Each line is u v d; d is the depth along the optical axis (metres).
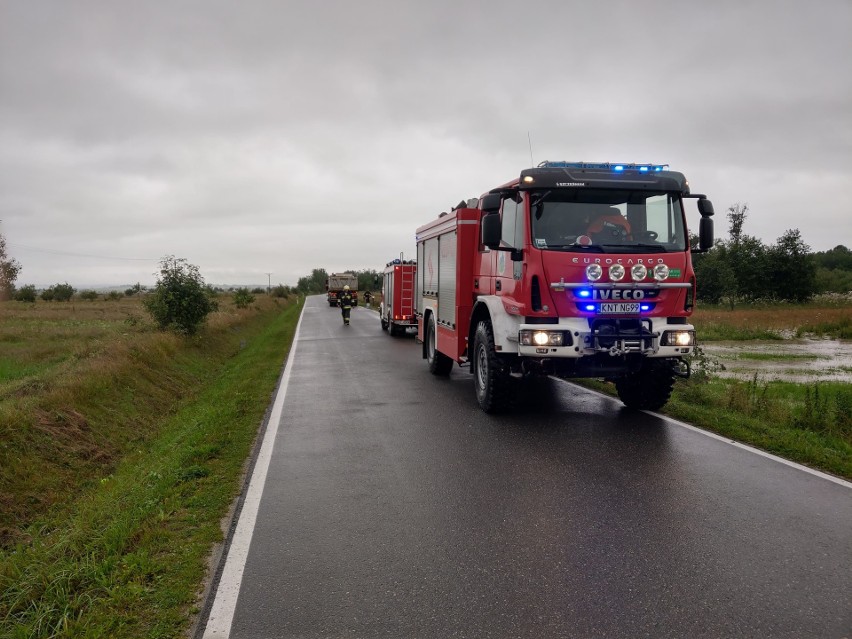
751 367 14.48
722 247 53.91
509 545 4.16
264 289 114.31
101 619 3.29
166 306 17.86
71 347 16.08
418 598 3.46
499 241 7.91
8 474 6.52
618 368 7.43
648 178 7.54
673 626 3.12
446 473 5.82
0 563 4.41
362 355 16.55
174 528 4.58
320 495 5.27
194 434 7.79
